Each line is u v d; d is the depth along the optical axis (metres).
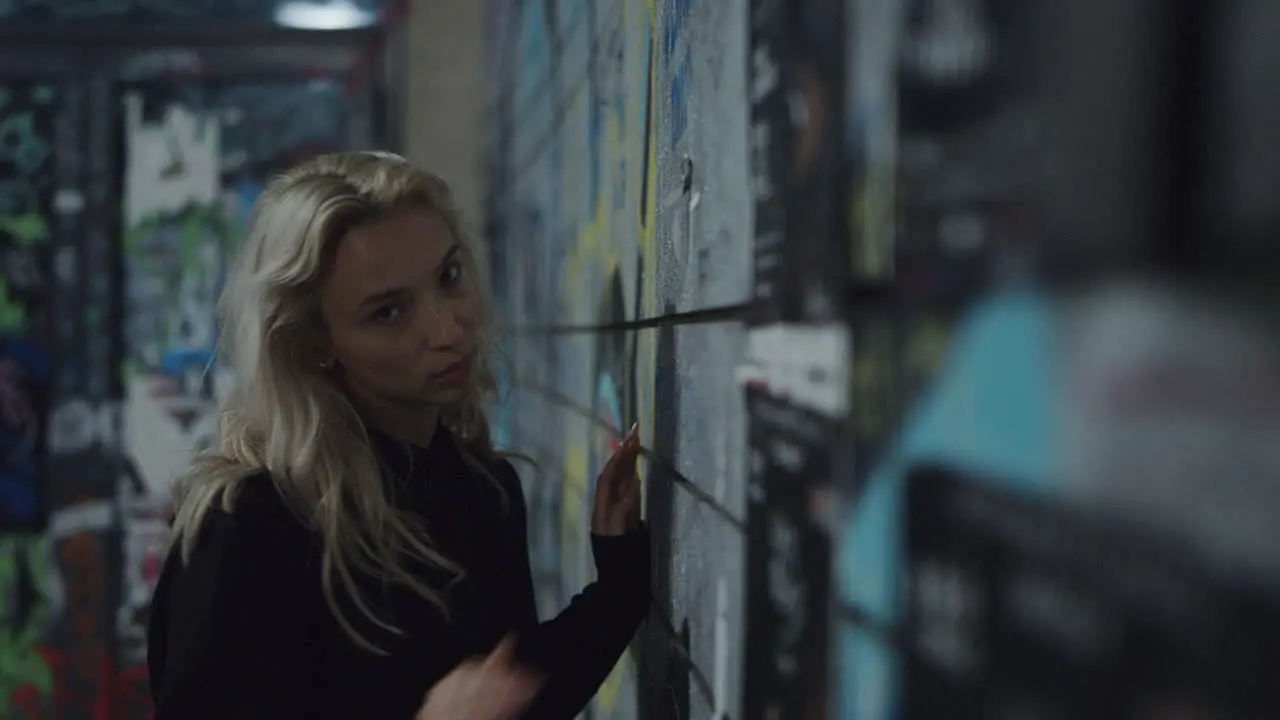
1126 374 0.45
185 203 4.58
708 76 1.20
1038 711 0.51
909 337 0.64
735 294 1.08
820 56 0.80
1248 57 0.38
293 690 1.29
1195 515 0.41
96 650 4.57
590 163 2.11
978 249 0.56
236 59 4.55
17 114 4.55
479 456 1.63
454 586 1.41
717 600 1.18
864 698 0.72
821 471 0.81
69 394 4.56
